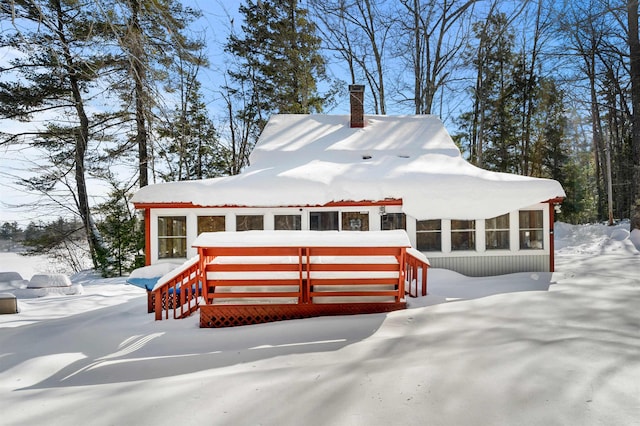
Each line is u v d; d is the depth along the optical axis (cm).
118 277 1353
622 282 754
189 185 931
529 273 897
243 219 944
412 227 930
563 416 241
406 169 1020
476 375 308
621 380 291
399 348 388
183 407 272
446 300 623
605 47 1830
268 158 1212
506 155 2312
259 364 363
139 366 380
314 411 260
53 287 877
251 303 547
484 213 908
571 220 2433
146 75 641
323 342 424
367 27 2108
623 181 2481
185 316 604
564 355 347
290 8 2148
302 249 553
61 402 290
